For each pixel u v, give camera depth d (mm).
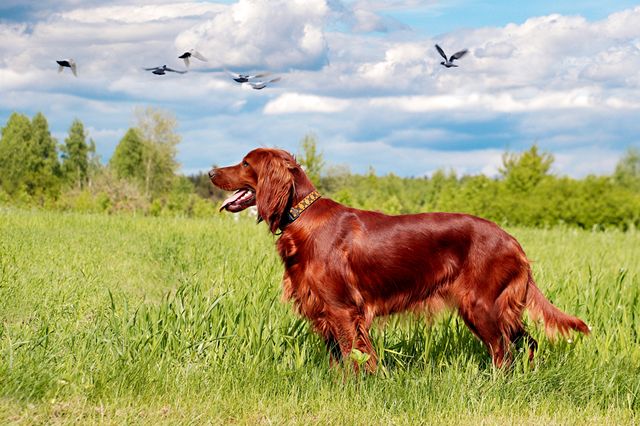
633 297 7328
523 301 5617
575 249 13977
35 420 4461
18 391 4754
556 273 9328
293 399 5102
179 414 4754
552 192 27594
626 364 5867
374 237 5492
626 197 26609
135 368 5184
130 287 9336
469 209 29391
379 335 5887
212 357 5633
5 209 20703
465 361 5895
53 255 10844
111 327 5816
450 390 5293
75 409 4707
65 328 6133
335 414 4895
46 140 70562
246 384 5262
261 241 13914
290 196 5590
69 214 20031
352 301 5469
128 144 66562
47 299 7391
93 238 13812
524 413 5105
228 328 5969
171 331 5785
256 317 6137
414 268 5516
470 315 5555
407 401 5133
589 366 5742
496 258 5512
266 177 5594
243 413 4883
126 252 12164
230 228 17109
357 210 5656
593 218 26344
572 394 5355
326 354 5754
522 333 5863
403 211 32969
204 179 66812
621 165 46906
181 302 6234
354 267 5461
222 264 9977
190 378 5250
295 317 6359
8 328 5934
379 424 4828
